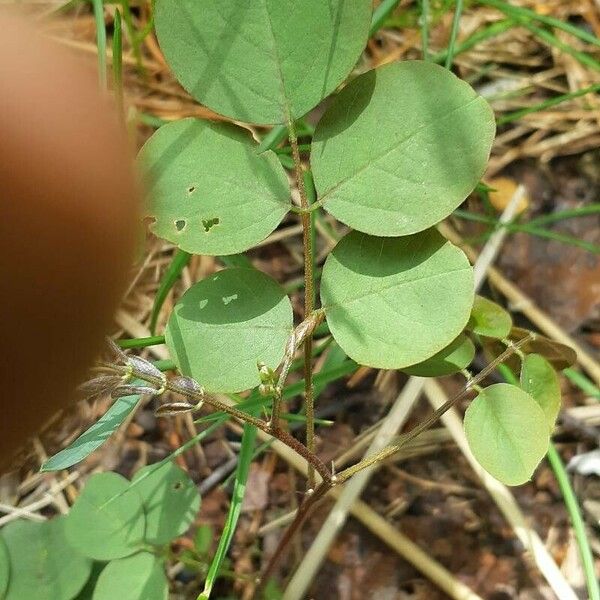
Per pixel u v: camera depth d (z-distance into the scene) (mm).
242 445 179
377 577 217
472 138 124
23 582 180
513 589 215
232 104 128
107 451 231
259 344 136
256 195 132
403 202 126
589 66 267
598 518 222
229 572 203
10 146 71
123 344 178
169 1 122
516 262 260
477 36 266
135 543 174
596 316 252
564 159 275
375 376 242
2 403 83
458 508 226
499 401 141
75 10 274
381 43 289
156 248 251
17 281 73
